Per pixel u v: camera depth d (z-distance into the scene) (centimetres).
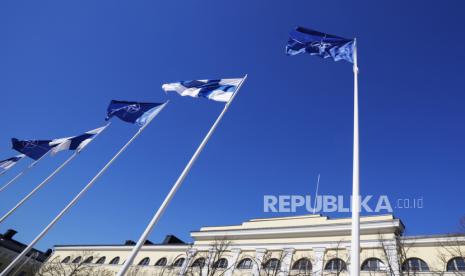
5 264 5153
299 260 2769
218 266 3112
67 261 4684
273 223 3259
